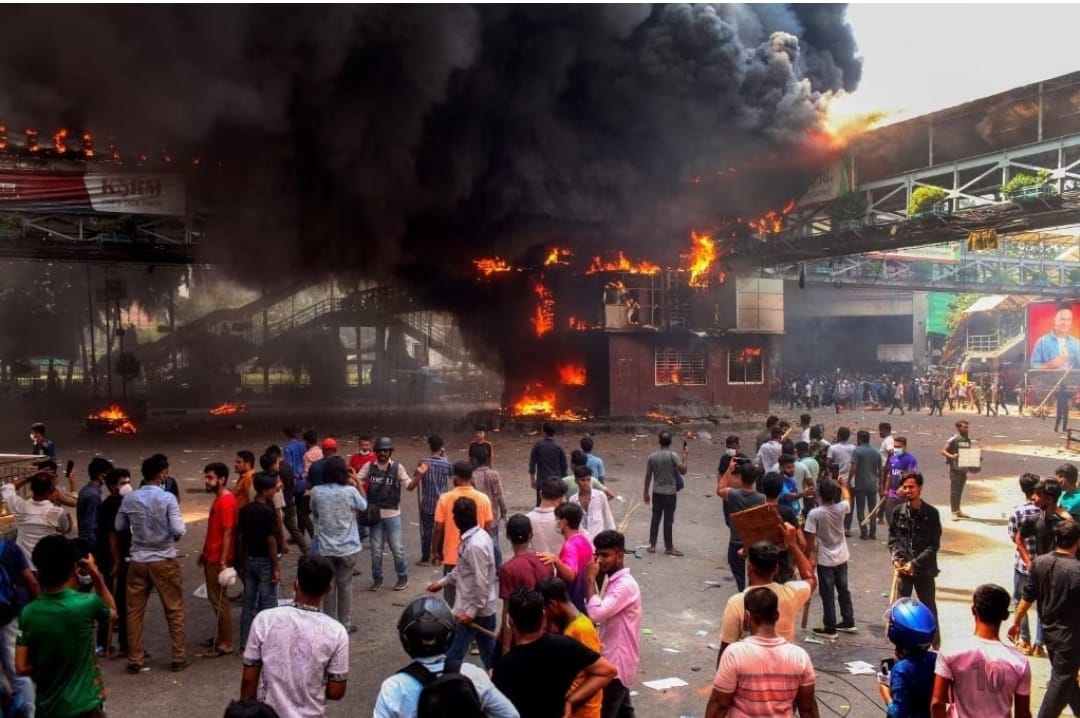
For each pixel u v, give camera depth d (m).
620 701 4.62
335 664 3.89
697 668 6.52
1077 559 5.03
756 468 7.48
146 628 7.59
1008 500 14.41
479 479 8.88
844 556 7.30
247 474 8.09
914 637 3.80
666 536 10.48
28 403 35.19
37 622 3.98
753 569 4.36
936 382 42.50
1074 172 21.97
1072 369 38.84
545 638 3.54
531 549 6.20
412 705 3.08
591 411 28.36
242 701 2.58
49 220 26.09
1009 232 23.50
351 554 7.15
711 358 29.27
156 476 6.47
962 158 23.78
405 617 3.23
